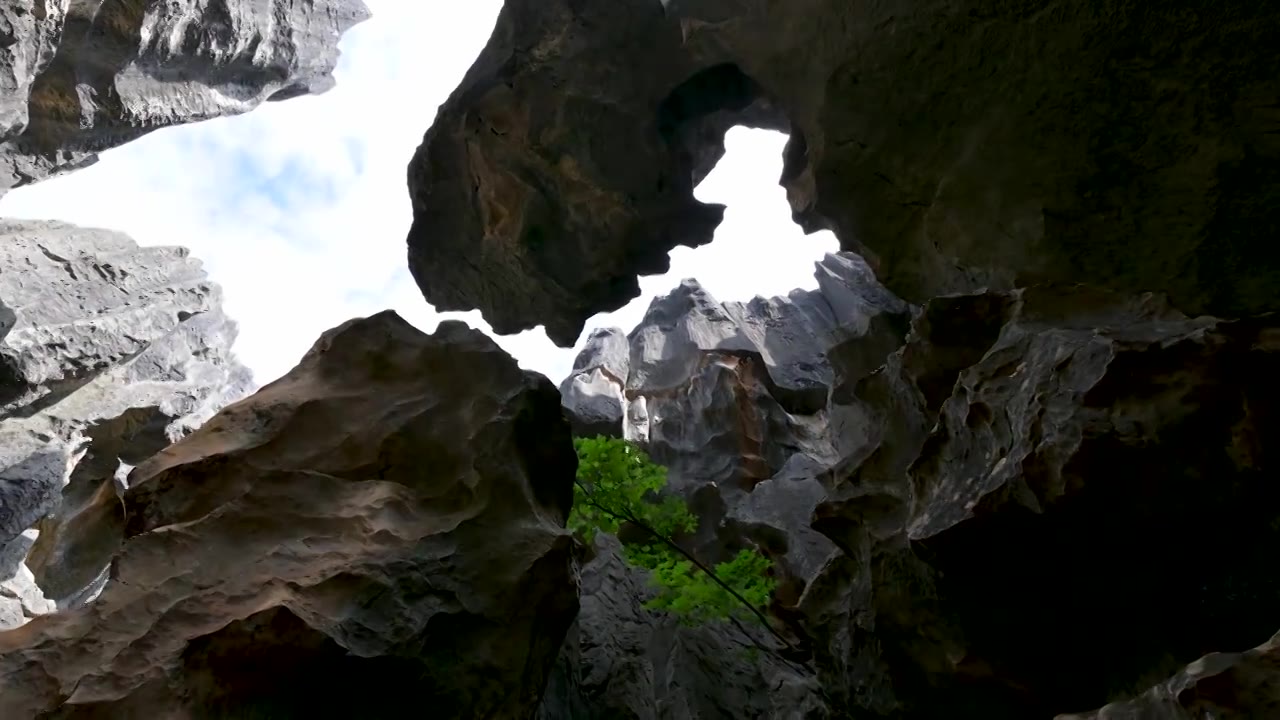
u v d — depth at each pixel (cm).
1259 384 603
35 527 2069
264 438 726
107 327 2075
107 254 2330
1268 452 588
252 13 2203
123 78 1936
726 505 2302
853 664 962
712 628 1468
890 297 2231
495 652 634
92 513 2019
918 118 1231
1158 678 650
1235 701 389
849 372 2055
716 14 1585
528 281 2117
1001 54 1072
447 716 583
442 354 846
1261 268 931
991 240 1187
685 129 1989
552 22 1772
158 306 2338
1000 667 756
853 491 1042
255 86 2411
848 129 1333
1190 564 636
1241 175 909
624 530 1388
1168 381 642
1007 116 1097
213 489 670
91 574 2003
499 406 795
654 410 2844
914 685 841
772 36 1478
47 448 1884
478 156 1966
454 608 630
